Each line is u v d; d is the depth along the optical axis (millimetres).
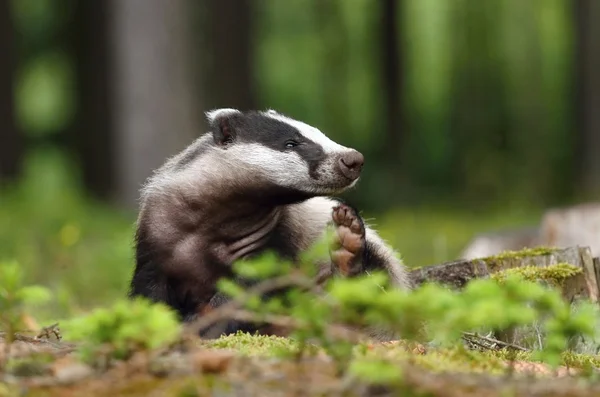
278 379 5555
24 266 16391
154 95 25562
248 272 5871
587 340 8617
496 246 15031
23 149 36188
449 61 44219
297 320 5652
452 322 5234
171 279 9062
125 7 25656
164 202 8984
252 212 8930
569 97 40969
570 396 5461
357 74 45250
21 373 5805
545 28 43688
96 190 35406
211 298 9023
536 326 8484
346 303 5324
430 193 37750
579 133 32875
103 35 35438
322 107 45438
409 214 29078
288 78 45938
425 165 41656
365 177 35250
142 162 25625
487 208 30797
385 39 38406
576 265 9562
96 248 18250
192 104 25875
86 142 35906
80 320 5703
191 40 25969
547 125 42219
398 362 5824
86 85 36000
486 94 42938
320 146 8969
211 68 29188
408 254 18531
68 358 6074
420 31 46188
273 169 8891
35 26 39719
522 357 7422
